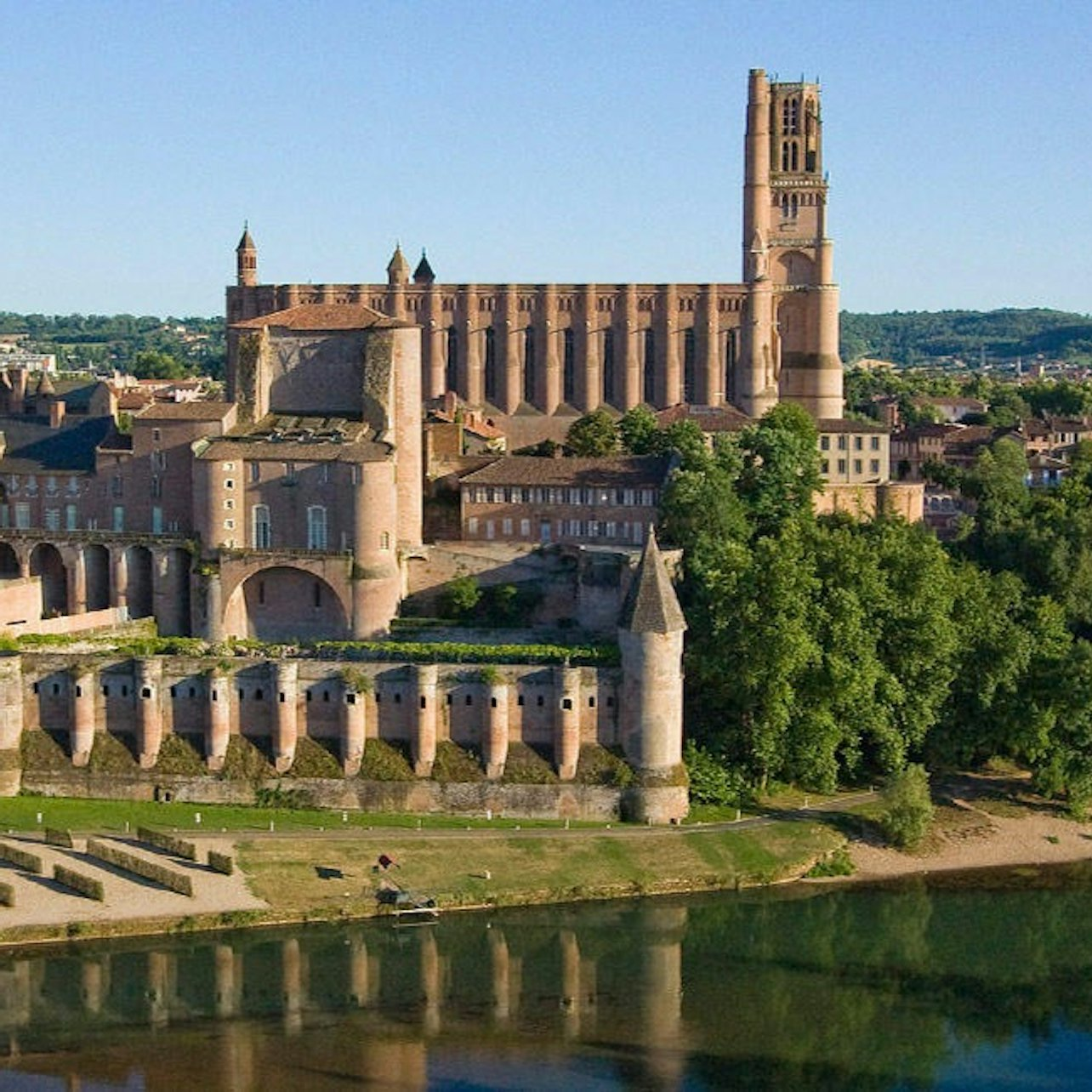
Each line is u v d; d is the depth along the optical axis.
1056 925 180.12
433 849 191.38
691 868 190.50
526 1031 154.38
